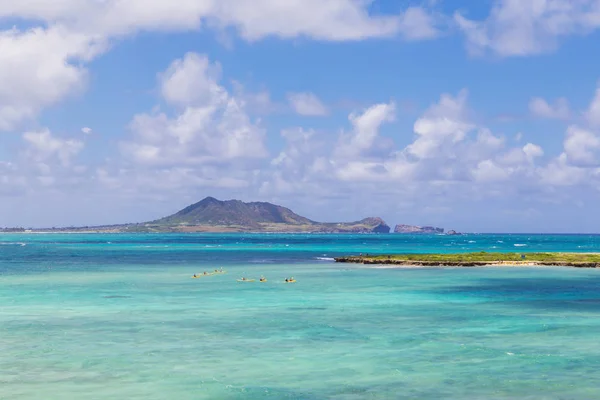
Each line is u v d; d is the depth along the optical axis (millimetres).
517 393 28281
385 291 68375
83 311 52375
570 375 31188
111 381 30172
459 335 41281
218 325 45156
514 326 44750
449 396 27875
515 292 67312
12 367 32719
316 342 39031
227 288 72000
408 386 29359
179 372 31797
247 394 28172
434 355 35406
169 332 42438
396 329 43531
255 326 44750
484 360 34188
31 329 43562
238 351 36469
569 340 39625
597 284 76312
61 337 40656
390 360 34250
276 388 29078
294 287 73188
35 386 29359
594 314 50562
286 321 46969
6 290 69500
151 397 27734
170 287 73312
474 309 53531
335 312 51781
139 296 63562
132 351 36469
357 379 30516
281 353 35969
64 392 28438
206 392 28484
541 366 32906
